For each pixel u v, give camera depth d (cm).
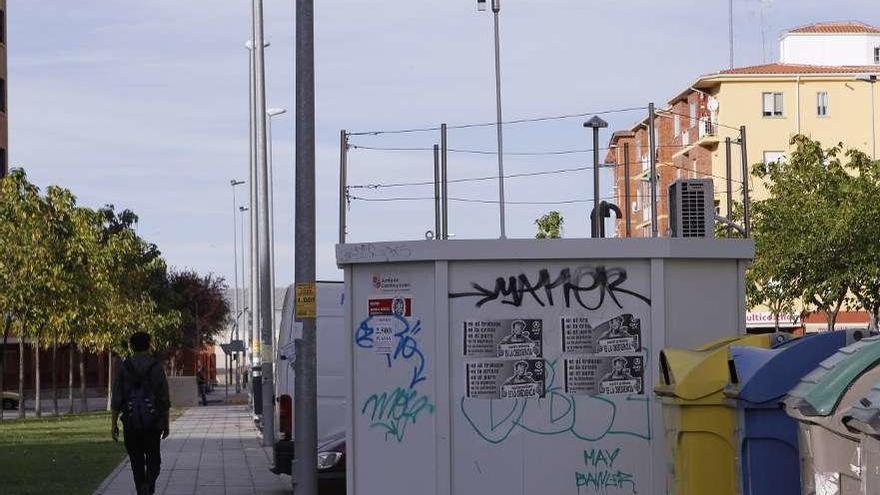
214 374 10519
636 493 1001
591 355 1006
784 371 820
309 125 1309
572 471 1003
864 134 6550
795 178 4194
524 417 1003
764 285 4212
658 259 1005
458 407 1004
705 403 860
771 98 6519
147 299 5356
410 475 1014
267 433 2672
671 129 6875
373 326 1031
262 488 1841
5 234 4522
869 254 4019
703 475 859
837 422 683
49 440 3039
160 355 5975
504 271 1007
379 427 1028
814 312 5184
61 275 4562
